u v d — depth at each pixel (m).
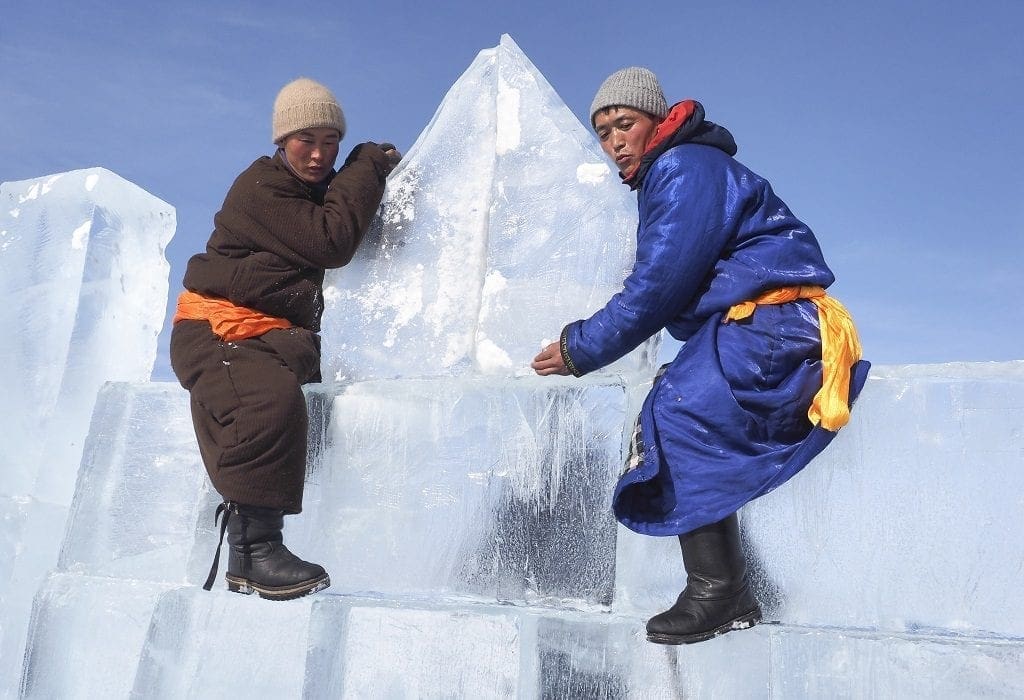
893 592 1.97
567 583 2.16
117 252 3.37
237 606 2.37
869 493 2.01
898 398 2.02
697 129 2.03
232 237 2.45
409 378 2.46
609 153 2.19
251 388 2.28
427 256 2.53
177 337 2.45
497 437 2.28
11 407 3.21
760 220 1.97
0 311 3.29
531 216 2.42
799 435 1.88
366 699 2.19
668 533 1.84
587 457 2.19
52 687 2.46
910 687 1.87
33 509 3.10
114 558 2.55
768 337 1.88
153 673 2.38
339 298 2.56
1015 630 1.89
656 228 1.94
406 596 2.29
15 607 3.04
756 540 2.05
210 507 2.51
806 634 1.94
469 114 2.57
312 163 2.46
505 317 2.38
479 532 2.26
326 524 2.39
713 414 1.84
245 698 2.31
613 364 2.29
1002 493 1.94
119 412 2.64
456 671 2.14
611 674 2.04
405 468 2.35
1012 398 1.96
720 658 1.97
